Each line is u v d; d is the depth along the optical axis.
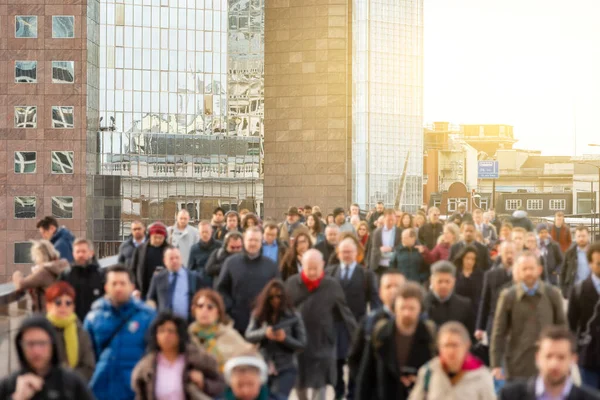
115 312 13.41
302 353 16.64
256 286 18.36
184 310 17.72
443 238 25.48
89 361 13.17
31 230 158.88
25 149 159.12
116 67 168.00
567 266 27.97
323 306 16.72
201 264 23.72
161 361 11.35
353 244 18.61
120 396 13.25
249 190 175.00
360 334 12.43
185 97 171.25
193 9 172.00
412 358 11.84
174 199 168.88
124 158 165.50
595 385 16.02
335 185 185.00
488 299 17.73
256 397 10.36
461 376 10.39
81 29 159.62
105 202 163.38
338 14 184.75
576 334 16.52
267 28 186.38
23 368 10.07
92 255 17.64
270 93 186.12
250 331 14.95
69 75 159.88
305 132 186.00
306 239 21.44
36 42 159.50
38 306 17.36
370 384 12.16
